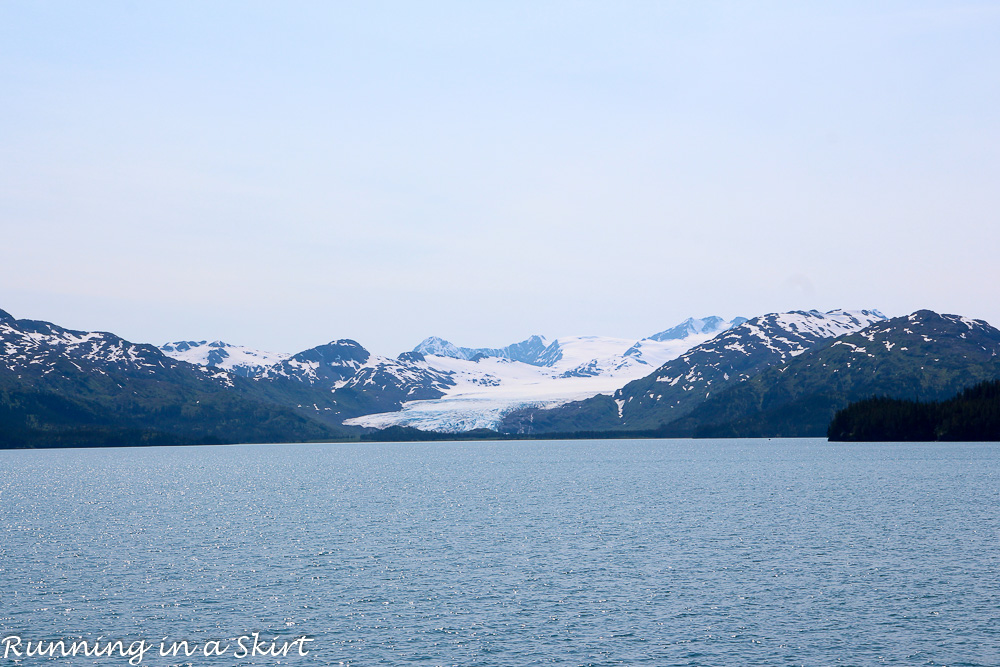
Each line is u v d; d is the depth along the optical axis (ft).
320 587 236.22
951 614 205.57
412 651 182.39
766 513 392.27
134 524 375.04
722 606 213.66
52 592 232.12
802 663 174.29
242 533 341.21
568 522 368.27
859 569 255.09
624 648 183.11
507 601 219.82
